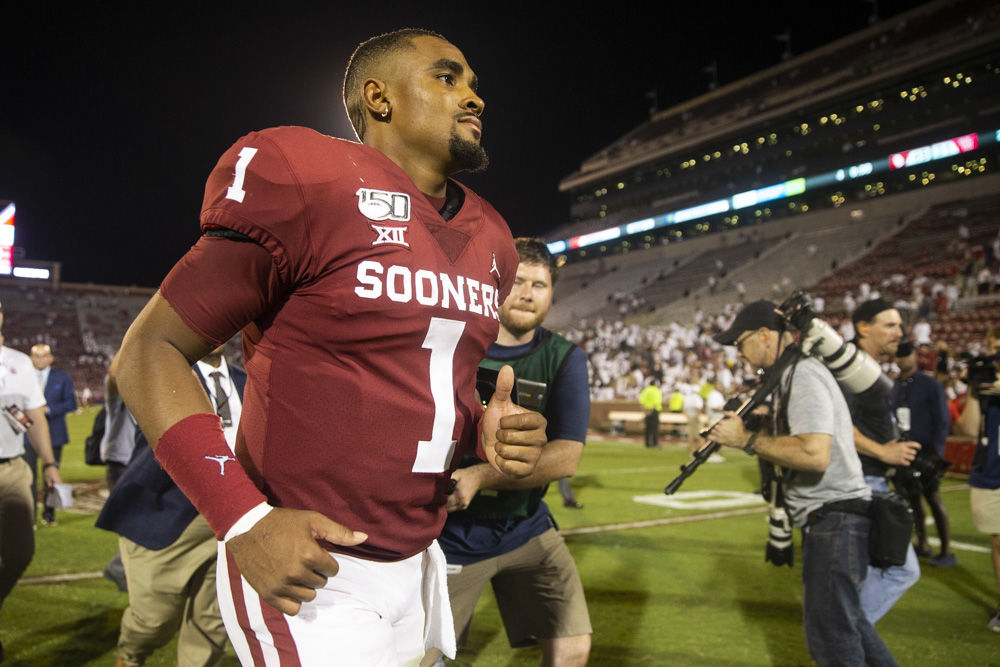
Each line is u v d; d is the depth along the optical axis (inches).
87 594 189.9
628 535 281.0
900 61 1588.3
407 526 57.4
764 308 124.6
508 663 152.4
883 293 1204.5
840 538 109.0
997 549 187.2
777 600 199.3
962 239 1258.0
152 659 149.4
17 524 148.1
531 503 104.0
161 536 114.2
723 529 293.6
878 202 1568.7
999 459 183.8
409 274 52.7
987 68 1514.5
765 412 115.0
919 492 129.3
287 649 53.4
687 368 1111.6
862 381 119.8
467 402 61.9
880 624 181.2
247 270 48.6
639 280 1878.7
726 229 2020.2
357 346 51.7
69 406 326.3
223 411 122.1
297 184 49.3
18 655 147.8
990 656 159.3
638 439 795.4
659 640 167.0
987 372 182.9
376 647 54.7
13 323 1786.4
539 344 109.4
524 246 109.1
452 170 61.1
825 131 1806.1
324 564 43.6
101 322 1897.1
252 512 45.0
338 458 52.5
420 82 58.7
